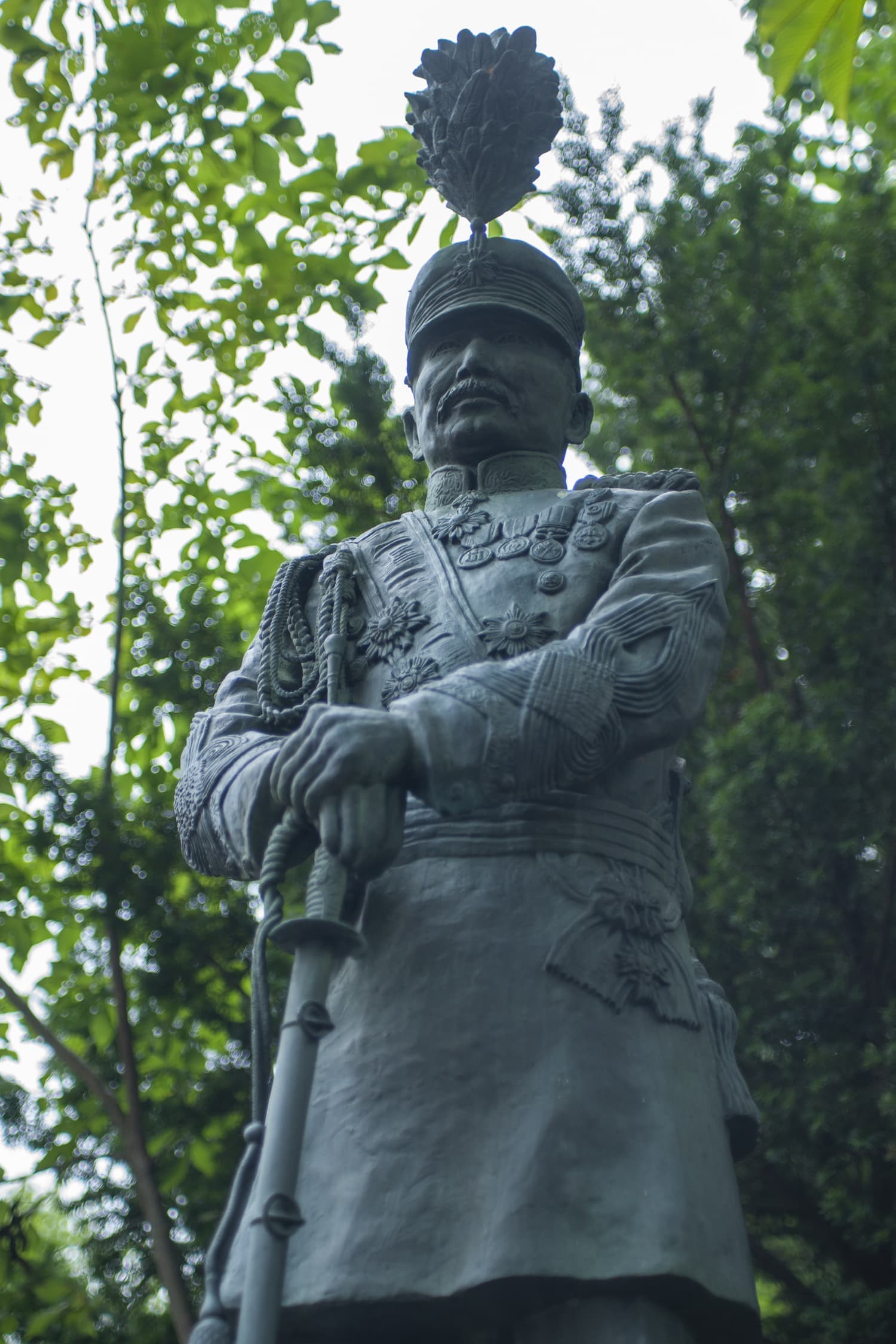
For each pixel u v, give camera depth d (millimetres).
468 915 2100
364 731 2010
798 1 3021
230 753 2391
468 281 2746
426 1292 1882
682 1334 1938
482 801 2021
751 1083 5297
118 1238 5969
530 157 2879
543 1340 1898
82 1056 6531
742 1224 2092
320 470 7055
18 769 6320
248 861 2256
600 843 2172
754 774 5469
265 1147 1829
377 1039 2053
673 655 2172
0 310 7566
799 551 6508
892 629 6109
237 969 6082
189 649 6664
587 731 2037
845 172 7781
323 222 7504
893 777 5477
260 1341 1715
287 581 2639
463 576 2455
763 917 5457
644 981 2086
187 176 7434
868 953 5582
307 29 7207
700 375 6781
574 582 2379
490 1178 1935
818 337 6605
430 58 2984
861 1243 5020
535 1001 2039
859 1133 4914
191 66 7121
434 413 2730
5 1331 5891
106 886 5934
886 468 6422
